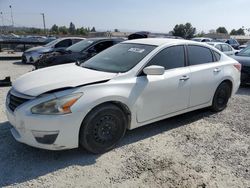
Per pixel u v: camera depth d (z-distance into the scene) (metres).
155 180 3.36
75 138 3.59
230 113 5.91
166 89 4.49
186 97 4.90
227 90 5.91
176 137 4.59
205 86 5.23
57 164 3.62
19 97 3.63
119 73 4.10
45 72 4.32
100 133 3.82
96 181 3.30
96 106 3.71
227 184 3.34
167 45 4.71
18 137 3.67
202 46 5.38
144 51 4.57
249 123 5.37
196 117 5.58
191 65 5.03
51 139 3.48
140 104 4.20
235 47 26.41
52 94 3.50
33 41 20.75
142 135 4.60
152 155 3.95
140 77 4.21
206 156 3.99
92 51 9.64
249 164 3.82
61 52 9.73
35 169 3.49
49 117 3.40
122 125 4.05
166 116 4.70
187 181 3.36
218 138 4.62
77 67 4.63
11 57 16.64
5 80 7.86
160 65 4.52
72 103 3.50
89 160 3.75
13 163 3.61
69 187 3.17
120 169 3.57
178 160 3.84
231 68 5.85
